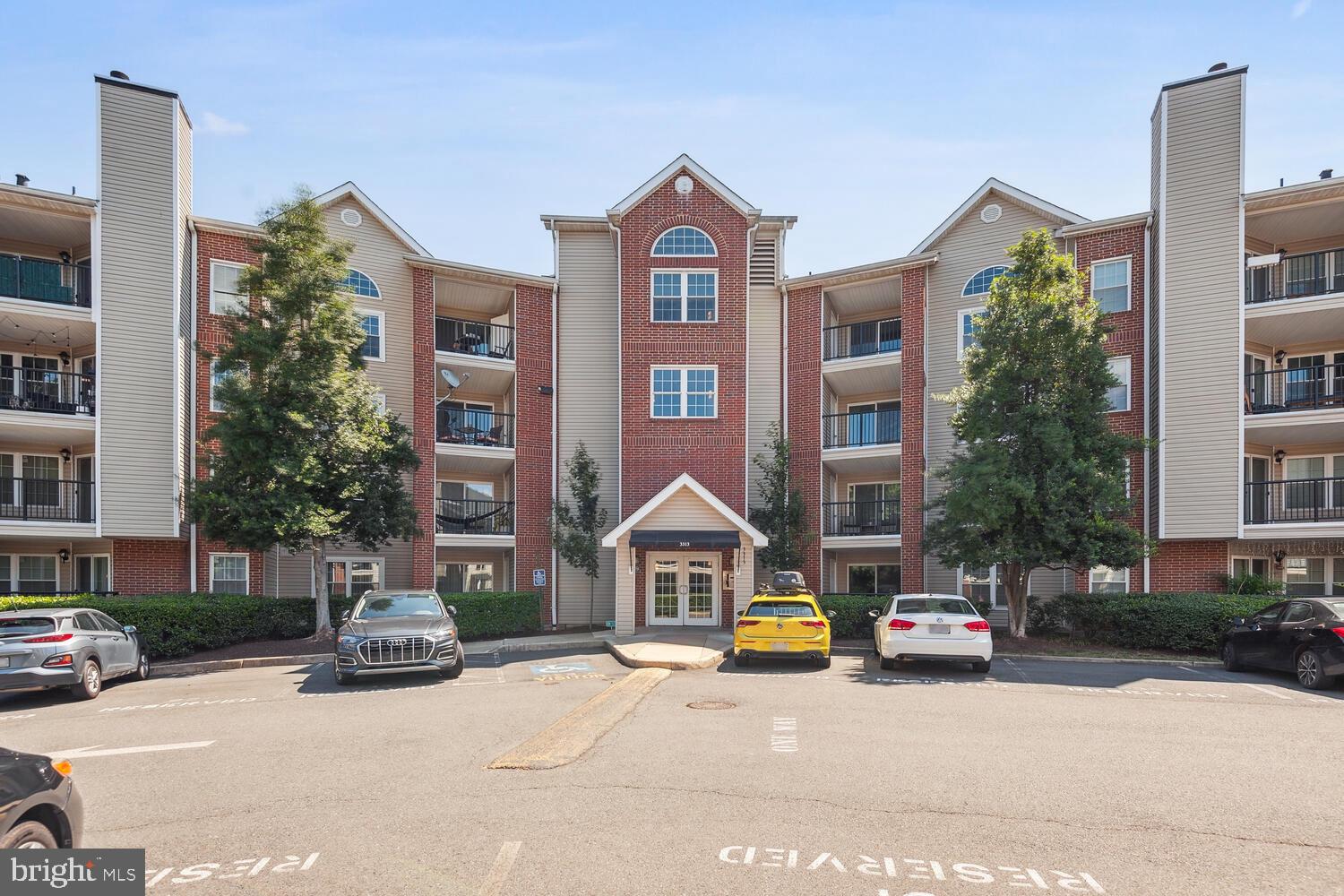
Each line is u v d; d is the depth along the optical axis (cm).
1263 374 1903
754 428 2472
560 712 1025
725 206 2408
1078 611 1869
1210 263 1944
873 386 2506
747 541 2150
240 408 1744
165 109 2033
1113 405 1925
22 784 411
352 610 1485
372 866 508
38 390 2097
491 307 2622
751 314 2514
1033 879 488
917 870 500
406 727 941
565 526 2370
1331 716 1009
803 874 492
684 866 504
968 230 2341
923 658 1389
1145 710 1047
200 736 922
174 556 2023
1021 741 852
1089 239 2158
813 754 785
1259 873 500
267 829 581
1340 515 1897
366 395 1925
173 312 2002
